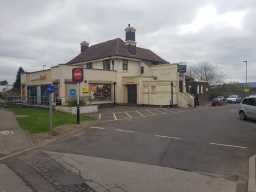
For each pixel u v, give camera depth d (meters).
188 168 8.31
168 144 11.73
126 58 38.28
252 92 61.81
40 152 10.35
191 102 37.28
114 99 36.78
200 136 13.63
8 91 67.56
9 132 13.91
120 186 6.69
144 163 8.83
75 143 12.00
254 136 13.73
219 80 73.81
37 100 37.41
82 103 26.91
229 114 25.17
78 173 7.71
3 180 7.09
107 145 11.55
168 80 35.81
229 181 7.19
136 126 16.97
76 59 45.72
